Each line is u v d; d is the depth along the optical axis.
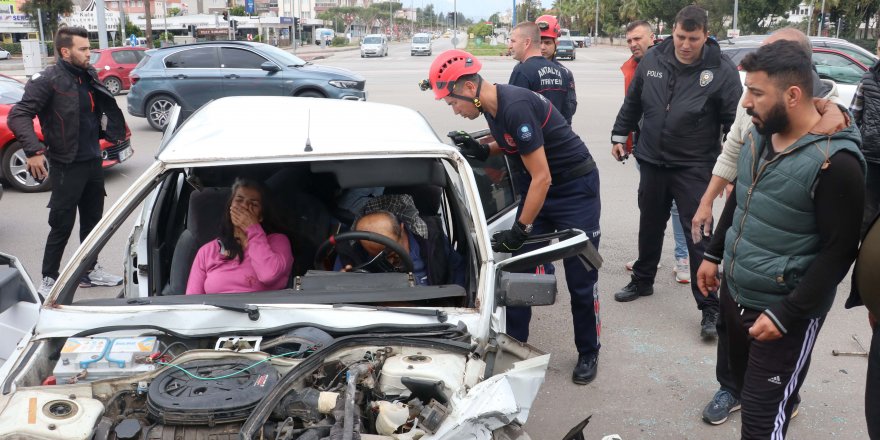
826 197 2.51
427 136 3.38
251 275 3.37
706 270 3.17
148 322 2.71
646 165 4.88
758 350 2.81
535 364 2.47
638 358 4.59
